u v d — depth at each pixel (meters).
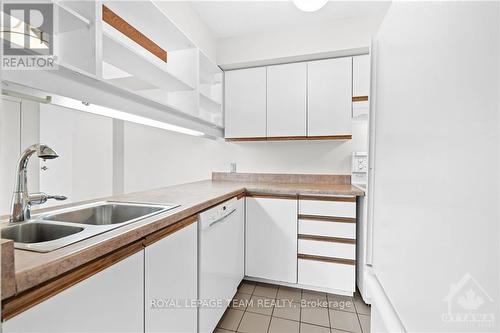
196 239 1.32
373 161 0.87
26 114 2.62
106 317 0.75
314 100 2.36
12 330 0.52
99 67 1.15
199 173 3.00
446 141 0.41
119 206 1.37
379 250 0.80
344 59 2.30
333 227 2.00
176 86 1.98
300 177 2.67
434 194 0.44
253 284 2.22
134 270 0.87
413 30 0.54
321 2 1.67
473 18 0.35
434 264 0.44
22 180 0.98
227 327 1.64
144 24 1.68
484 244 0.33
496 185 0.31
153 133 3.15
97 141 3.10
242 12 2.28
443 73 0.42
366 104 2.24
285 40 2.50
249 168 2.84
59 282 0.62
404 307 0.58
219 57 2.68
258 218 2.17
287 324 1.67
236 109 2.59
